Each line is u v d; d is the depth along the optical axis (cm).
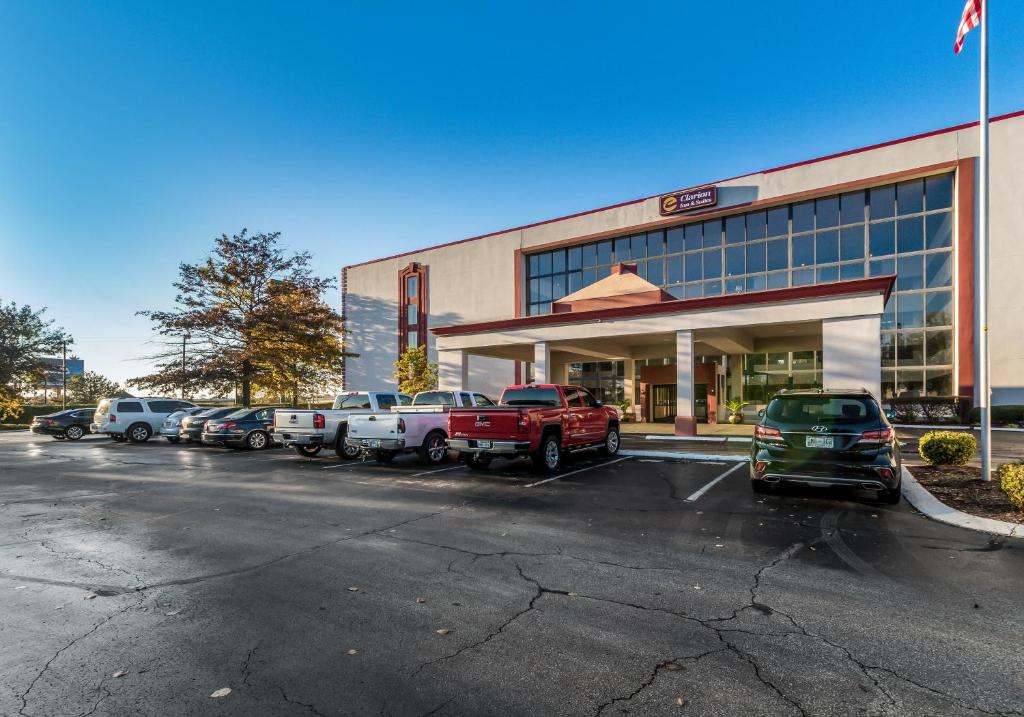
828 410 809
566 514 757
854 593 454
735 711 288
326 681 323
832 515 729
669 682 317
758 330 2323
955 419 2372
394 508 809
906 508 765
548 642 370
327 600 450
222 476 1187
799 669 331
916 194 2656
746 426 2523
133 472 1278
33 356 4228
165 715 289
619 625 396
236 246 3192
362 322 4722
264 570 530
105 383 7262
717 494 883
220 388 3219
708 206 3108
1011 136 2442
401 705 297
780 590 461
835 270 2817
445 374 2538
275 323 3123
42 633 393
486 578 499
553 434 1170
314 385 3584
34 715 290
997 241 2447
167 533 681
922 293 2608
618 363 3359
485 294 4025
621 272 2812
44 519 769
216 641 378
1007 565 523
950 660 340
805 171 2864
